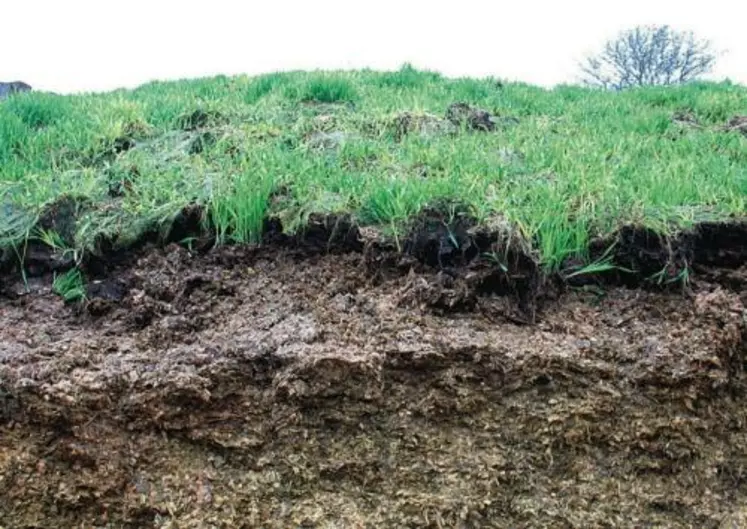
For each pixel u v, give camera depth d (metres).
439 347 2.23
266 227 2.75
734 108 5.27
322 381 2.19
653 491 2.17
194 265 2.65
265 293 2.55
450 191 2.70
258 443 2.17
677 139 4.11
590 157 3.35
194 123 4.02
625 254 2.54
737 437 2.24
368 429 2.20
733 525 2.15
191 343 2.36
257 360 2.23
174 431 2.18
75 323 2.50
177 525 2.10
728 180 2.93
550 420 2.19
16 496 2.11
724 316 2.28
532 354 2.22
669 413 2.20
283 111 4.41
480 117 4.24
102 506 2.12
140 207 2.81
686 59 15.52
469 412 2.21
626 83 15.77
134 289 2.55
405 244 2.59
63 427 2.14
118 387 2.18
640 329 2.35
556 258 2.50
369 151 3.34
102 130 3.77
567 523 2.14
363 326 2.35
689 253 2.55
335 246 2.70
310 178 2.91
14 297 2.62
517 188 2.80
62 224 2.78
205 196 2.82
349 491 2.16
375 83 5.67
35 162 3.39
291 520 2.12
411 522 2.12
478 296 2.44
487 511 2.14
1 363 2.22
